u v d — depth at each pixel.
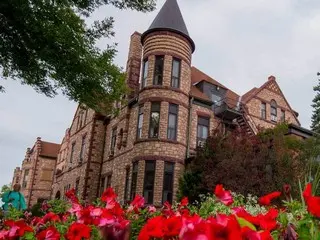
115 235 1.45
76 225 2.63
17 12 9.19
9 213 5.43
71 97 11.77
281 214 2.12
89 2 10.56
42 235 2.86
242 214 1.94
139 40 28.23
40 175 50.03
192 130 22.58
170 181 20.45
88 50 11.12
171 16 23.86
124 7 11.20
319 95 27.62
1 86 10.39
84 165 28.92
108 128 29.11
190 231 1.22
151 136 21.22
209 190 16.84
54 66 10.34
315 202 1.65
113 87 12.18
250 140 17.30
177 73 22.84
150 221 1.71
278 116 28.84
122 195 22.28
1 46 9.77
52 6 9.89
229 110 23.53
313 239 1.66
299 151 17.11
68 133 40.25
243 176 15.46
